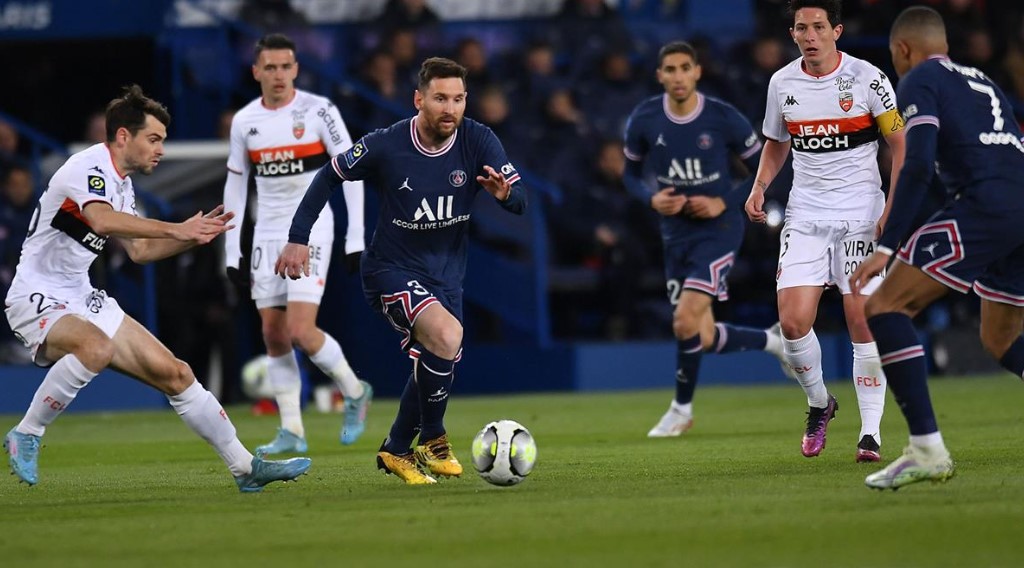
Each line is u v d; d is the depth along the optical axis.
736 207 38.25
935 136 21.41
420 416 25.25
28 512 22.00
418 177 24.67
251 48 67.12
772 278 64.56
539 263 59.91
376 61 64.69
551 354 60.41
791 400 50.88
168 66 68.69
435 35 68.31
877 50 71.50
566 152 65.75
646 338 63.31
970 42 72.06
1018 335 24.80
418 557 16.81
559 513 20.23
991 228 21.69
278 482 25.97
